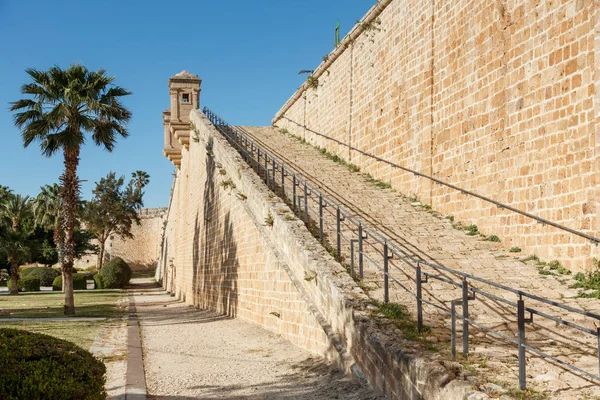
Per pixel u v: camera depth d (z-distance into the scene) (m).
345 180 17.50
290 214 12.78
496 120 11.88
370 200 14.98
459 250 11.02
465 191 12.43
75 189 21.33
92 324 15.86
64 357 5.27
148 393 7.53
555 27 10.16
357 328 7.55
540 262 10.19
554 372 5.65
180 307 25.38
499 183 11.70
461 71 13.34
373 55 18.72
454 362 5.81
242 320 15.98
